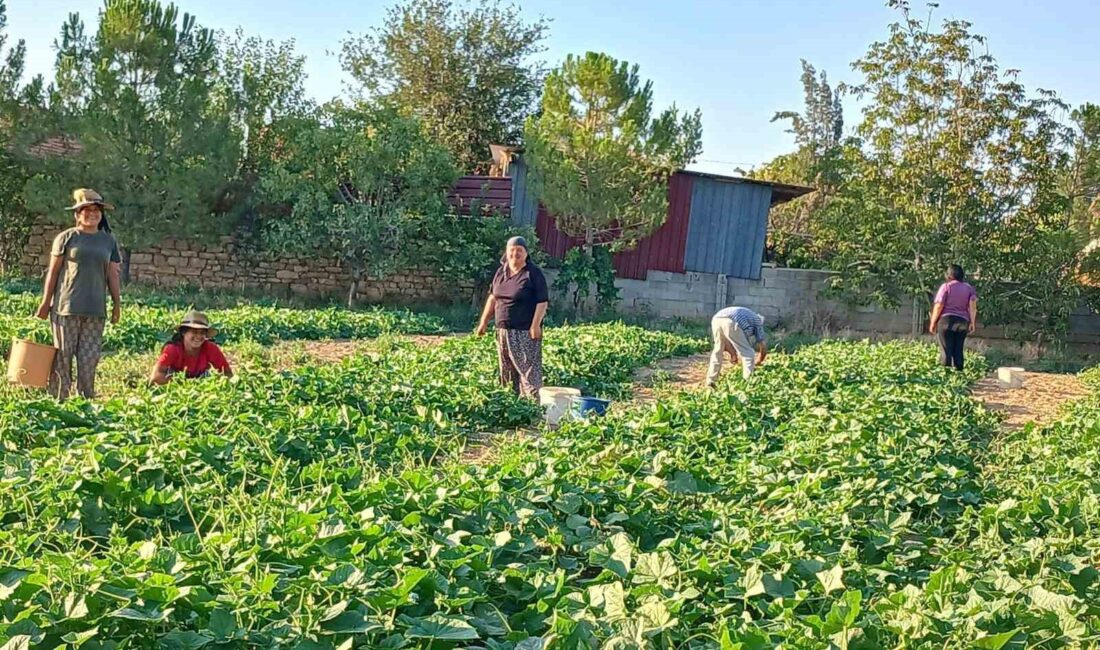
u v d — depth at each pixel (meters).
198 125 22.58
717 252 27.27
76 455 6.59
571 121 25.06
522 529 5.96
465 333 22.70
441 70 39.09
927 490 7.64
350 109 25.31
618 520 6.30
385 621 4.21
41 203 22.02
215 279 25.62
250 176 25.06
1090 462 8.73
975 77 25.31
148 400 8.59
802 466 8.28
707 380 14.01
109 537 5.46
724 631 4.16
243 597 4.25
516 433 10.48
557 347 16.64
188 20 23.02
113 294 10.48
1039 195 25.31
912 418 10.91
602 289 25.83
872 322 27.50
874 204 25.53
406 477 6.41
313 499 6.01
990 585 5.25
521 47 39.94
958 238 24.91
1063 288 25.20
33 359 9.98
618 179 24.97
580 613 4.47
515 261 11.77
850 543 6.28
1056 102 25.30
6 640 3.68
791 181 43.34
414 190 24.62
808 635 4.45
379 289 26.80
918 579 5.87
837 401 12.05
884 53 25.67
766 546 5.80
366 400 10.26
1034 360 24.05
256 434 7.73
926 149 25.47
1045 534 6.76
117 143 21.92
